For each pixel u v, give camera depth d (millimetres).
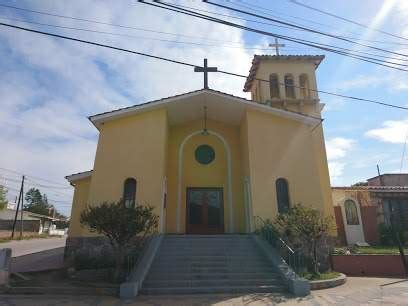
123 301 8938
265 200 15906
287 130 17422
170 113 17953
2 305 8430
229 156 19141
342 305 8312
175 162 18797
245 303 8703
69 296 9609
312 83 22641
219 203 18469
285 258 13641
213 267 11570
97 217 11047
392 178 28656
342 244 19203
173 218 17703
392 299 8859
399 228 19672
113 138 16203
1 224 49375
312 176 16656
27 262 16234
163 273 11086
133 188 15516
